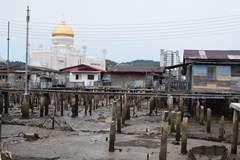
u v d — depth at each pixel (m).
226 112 41.28
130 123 37.97
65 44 87.81
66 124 35.69
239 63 42.69
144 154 23.94
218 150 22.44
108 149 25.05
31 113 43.72
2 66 64.75
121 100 40.91
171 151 24.78
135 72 68.88
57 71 71.81
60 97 47.94
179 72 50.59
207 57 46.97
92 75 71.31
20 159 21.97
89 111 45.91
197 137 29.89
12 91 42.44
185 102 48.50
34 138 28.11
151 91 46.72
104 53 91.50
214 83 43.56
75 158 22.62
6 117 39.50
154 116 43.62
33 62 84.62
